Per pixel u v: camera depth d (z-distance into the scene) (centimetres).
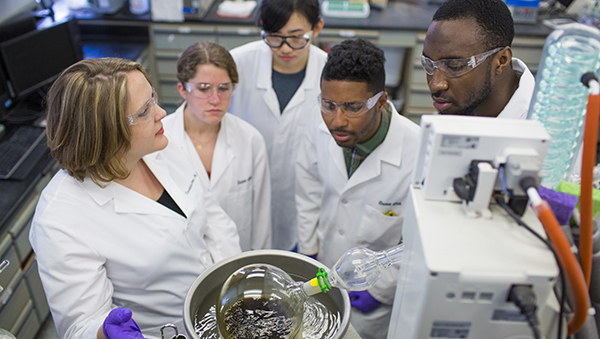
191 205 125
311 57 207
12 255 184
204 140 172
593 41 72
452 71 108
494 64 110
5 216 179
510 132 62
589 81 64
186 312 77
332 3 388
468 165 64
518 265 57
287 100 212
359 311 150
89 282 103
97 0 368
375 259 86
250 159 178
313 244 175
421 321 62
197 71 150
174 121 170
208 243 139
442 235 61
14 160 212
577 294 59
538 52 355
